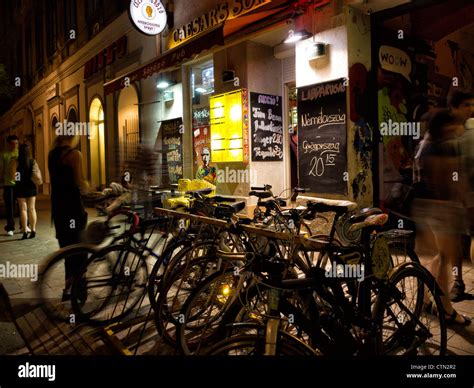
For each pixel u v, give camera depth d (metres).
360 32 5.57
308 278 2.19
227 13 7.50
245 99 7.06
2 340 3.43
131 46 10.94
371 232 2.58
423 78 6.80
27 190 7.67
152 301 3.48
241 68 7.16
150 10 8.05
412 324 2.72
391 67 6.12
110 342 3.24
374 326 2.48
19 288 4.72
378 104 5.91
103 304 3.77
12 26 24.22
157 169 9.52
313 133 5.90
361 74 5.61
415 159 3.57
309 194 6.02
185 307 2.75
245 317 2.72
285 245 3.02
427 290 3.06
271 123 7.43
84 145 14.58
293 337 2.14
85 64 12.84
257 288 2.43
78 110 15.14
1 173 10.07
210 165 8.39
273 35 6.82
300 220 3.12
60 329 3.56
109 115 12.59
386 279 2.57
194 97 8.84
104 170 14.02
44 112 19.41
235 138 7.20
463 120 3.27
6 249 6.86
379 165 5.92
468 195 3.32
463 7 6.23
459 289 3.86
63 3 15.76
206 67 8.66
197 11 8.34
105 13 12.23
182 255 3.55
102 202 4.64
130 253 3.88
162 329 3.10
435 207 3.33
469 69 8.22
